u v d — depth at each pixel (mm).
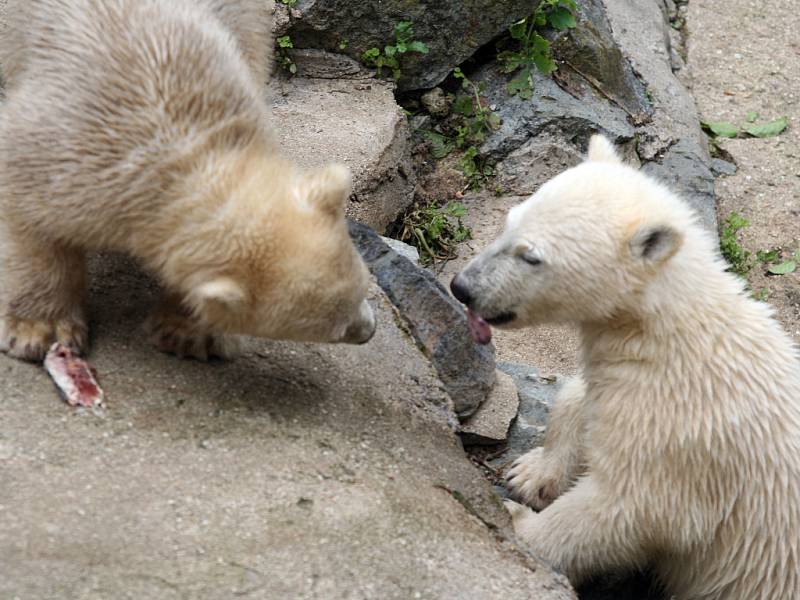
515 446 6668
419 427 5656
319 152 8625
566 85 10812
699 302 5168
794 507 5203
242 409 5035
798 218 11211
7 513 4020
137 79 4660
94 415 4691
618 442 5238
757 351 5223
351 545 4379
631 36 12500
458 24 10094
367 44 9828
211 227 4516
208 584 3951
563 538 5461
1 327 4984
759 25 14234
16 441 4418
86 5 4887
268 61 6805
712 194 10969
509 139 10438
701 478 5188
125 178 4562
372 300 6336
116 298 5598
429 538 4625
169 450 4613
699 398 5105
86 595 3754
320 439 5016
